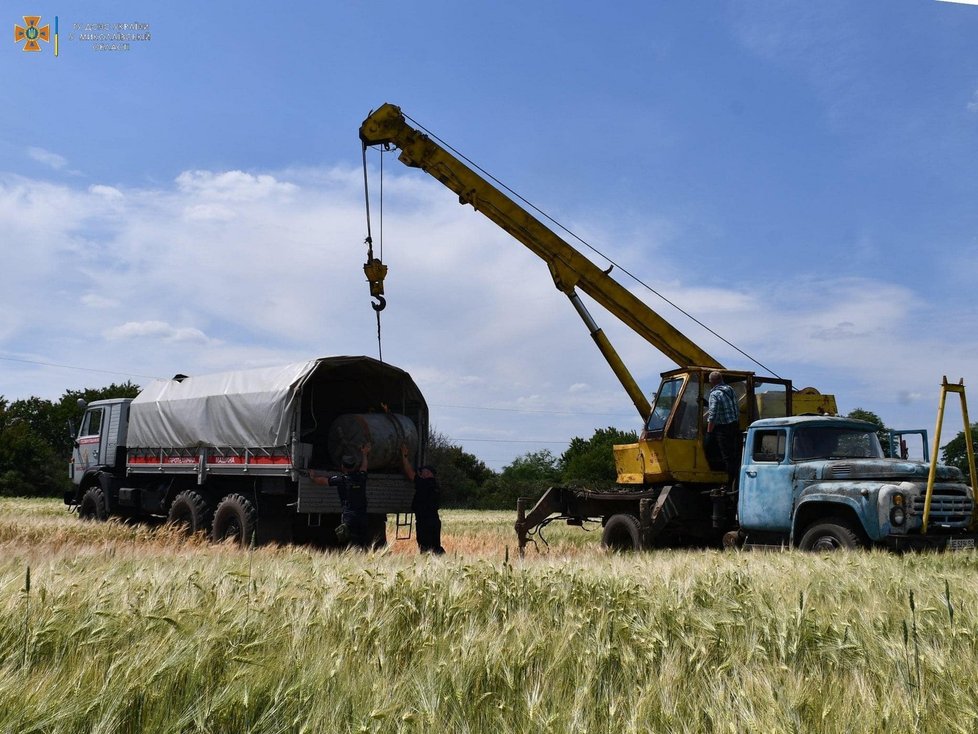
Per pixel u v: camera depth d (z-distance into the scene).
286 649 3.57
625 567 6.80
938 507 9.68
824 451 10.83
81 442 19.42
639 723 2.88
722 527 11.98
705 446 12.76
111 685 2.82
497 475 67.75
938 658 3.58
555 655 3.67
